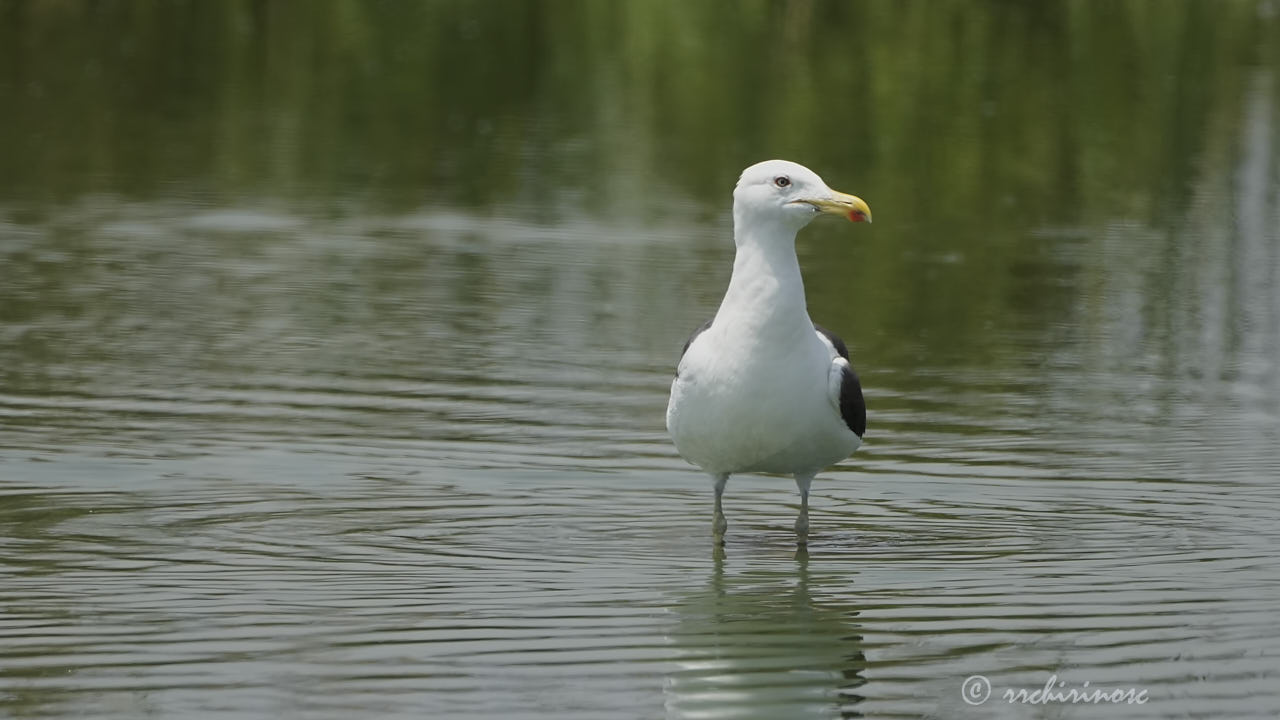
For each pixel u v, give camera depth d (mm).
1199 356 16172
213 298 17750
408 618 8820
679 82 32594
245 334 16172
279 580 9445
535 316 17250
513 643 8445
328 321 16828
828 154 27078
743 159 26875
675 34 36219
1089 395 14562
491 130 28953
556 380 14617
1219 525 10820
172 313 17000
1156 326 17406
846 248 21156
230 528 10453
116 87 31938
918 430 13305
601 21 37688
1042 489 11719
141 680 7867
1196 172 26156
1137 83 32031
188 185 24297
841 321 17375
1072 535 10633
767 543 10453
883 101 30734
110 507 10828
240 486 11367
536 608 9039
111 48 35688
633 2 38812
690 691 7809
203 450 12219
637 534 10633
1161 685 7930
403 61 34844
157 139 27609
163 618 8750
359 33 37281
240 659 8156
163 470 11695
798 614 8984
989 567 9891
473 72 33875
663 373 14961
